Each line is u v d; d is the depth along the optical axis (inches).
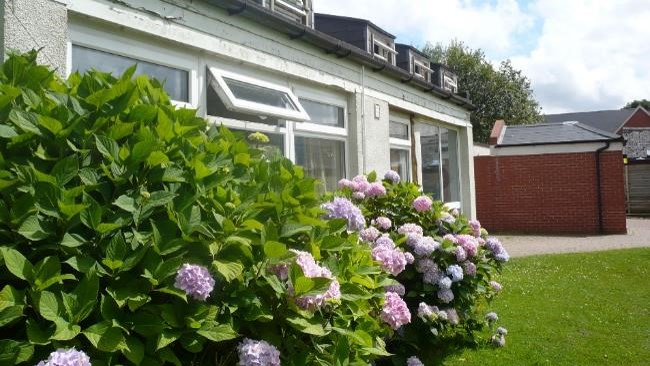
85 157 71.0
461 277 163.9
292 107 213.8
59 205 62.6
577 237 521.3
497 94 1187.9
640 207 801.6
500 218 596.1
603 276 313.4
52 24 132.1
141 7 157.5
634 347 182.7
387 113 307.1
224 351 72.6
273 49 213.8
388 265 119.4
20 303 57.1
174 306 64.3
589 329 204.1
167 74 172.4
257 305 70.2
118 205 65.8
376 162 291.0
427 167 385.4
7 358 53.4
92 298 58.7
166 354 61.9
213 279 66.4
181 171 74.6
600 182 551.2
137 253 64.5
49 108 71.9
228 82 192.9
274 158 102.3
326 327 77.7
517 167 587.5
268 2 250.4
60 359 51.7
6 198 64.4
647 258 364.2
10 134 67.9
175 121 82.6
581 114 1956.2
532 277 312.5
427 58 464.1
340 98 268.5
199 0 176.6
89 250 64.7
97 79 83.1
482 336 185.9
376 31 369.1
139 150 70.4
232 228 71.2
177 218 69.1
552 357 171.6
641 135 941.8
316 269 75.1
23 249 63.7
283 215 83.9
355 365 80.0
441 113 394.0
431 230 182.2
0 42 121.3
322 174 251.4
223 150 86.9
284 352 75.0
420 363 147.6
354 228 108.6
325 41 236.1
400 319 110.0
